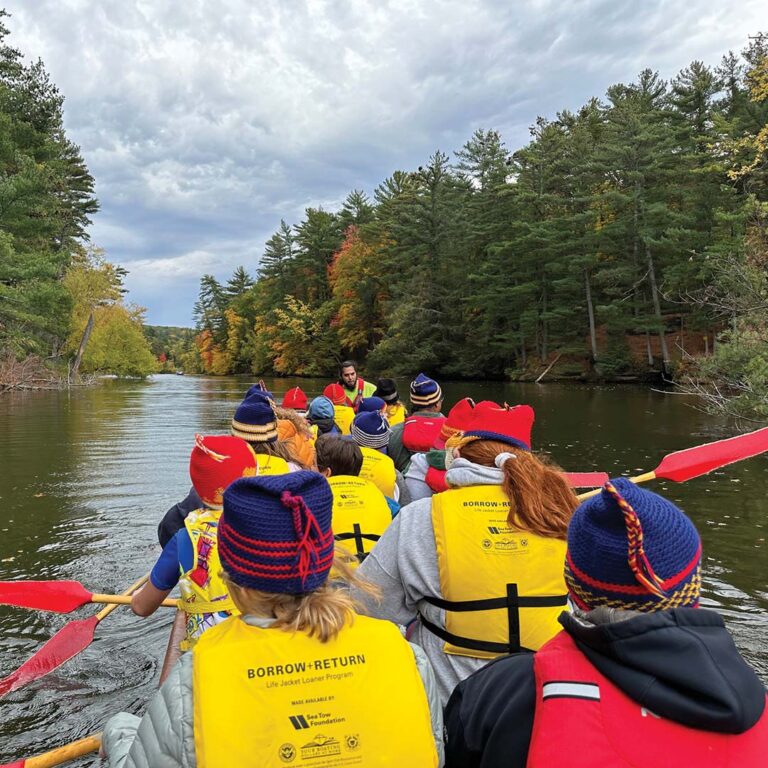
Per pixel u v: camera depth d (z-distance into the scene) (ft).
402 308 141.08
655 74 130.52
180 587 7.64
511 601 6.16
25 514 25.26
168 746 4.02
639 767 3.21
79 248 137.39
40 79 111.96
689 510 24.54
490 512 6.40
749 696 3.12
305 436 16.21
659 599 3.47
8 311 79.82
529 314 118.01
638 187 105.19
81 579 18.54
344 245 196.44
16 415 62.90
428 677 4.54
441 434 12.13
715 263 60.18
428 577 6.40
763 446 10.98
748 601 16.43
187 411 69.87
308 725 4.05
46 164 99.19
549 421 52.75
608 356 108.78
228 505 4.37
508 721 3.91
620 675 3.38
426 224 145.69
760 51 93.86
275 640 4.23
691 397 74.74
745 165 65.31
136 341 167.63
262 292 252.01
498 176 127.34
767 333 45.24
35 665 10.89
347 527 10.46
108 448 41.60
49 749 10.76
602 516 3.60
